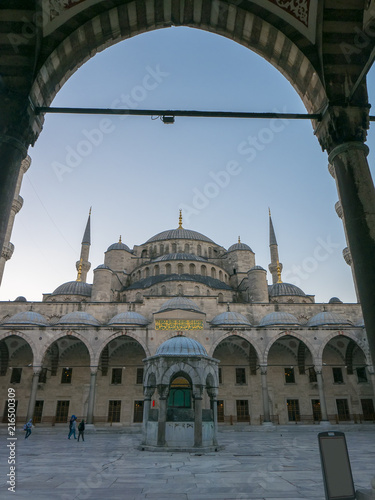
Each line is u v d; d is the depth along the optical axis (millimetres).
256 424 39125
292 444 20406
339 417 39938
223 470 11000
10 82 7957
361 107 8266
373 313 6398
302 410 40000
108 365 40688
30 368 40188
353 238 7074
